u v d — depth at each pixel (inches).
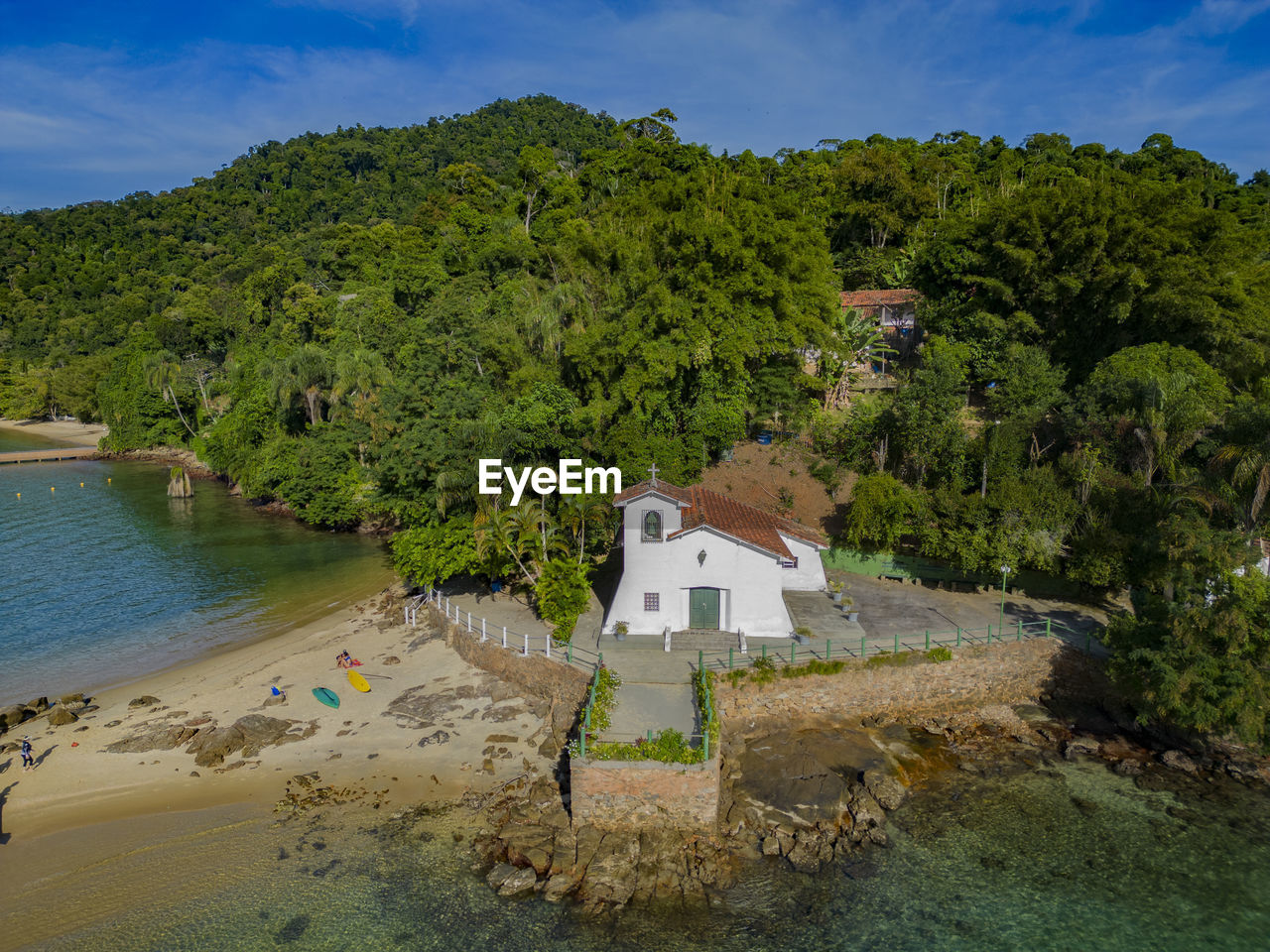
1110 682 1368.1
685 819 1028.5
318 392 3132.4
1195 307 1902.1
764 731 1294.3
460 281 3425.2
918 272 2460.6
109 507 3255.4
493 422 1916.8
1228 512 1344.7
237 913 924.6
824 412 2337.6
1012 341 2208.4
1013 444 1734.7
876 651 1365.7
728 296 2142.0
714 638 1418.6
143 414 4626.0
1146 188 2124.8
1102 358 2122.3
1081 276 2080.5
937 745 1277.1
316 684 1496.1
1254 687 1096.8
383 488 2060.8
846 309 2593.5
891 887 963.3
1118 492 1525.6
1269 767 1189.7
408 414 2219.5
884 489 1747.0
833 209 3417.8
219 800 1142.3
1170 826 1072.8
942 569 1743.4
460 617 1640.0
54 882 979.3
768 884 966.4
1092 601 1611.7
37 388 5821.9
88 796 1154.0
